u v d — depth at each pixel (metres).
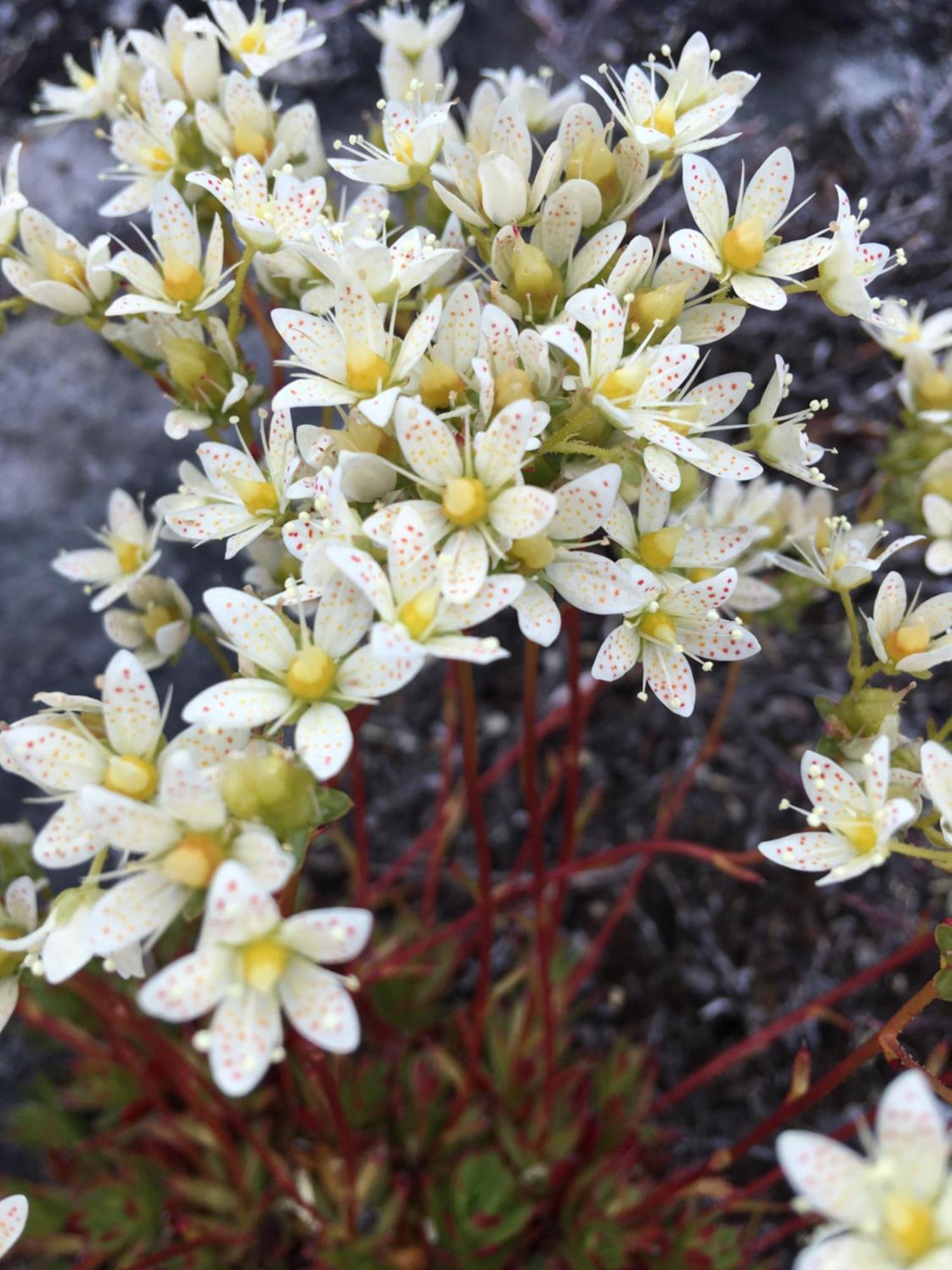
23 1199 0.06
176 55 0.08
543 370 0.06
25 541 0.12
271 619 0.06
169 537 0.08
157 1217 0.10
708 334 0.07
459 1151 0.10
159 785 0.05
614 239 0.06
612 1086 0.10
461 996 0.12
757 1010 0.12
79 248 0.07
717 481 0.09
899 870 0.12
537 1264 0.10
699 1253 0.09
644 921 0.12
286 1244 0.10
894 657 0.07
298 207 0.07
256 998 0.05
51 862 0.05
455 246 0.07
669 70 0.07
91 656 0.12
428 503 0.06
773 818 0.12
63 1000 0.10
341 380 0.06
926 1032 0.11
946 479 0.08
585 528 0.06
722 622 0.06
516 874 0.11
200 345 0.07
